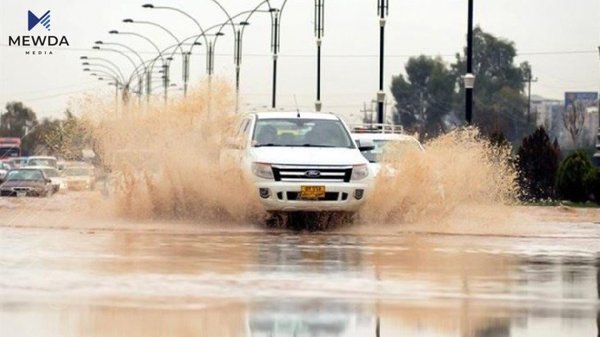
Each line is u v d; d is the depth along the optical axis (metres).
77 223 46.25
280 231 44.31
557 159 96.00
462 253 36.12
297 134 48.34
